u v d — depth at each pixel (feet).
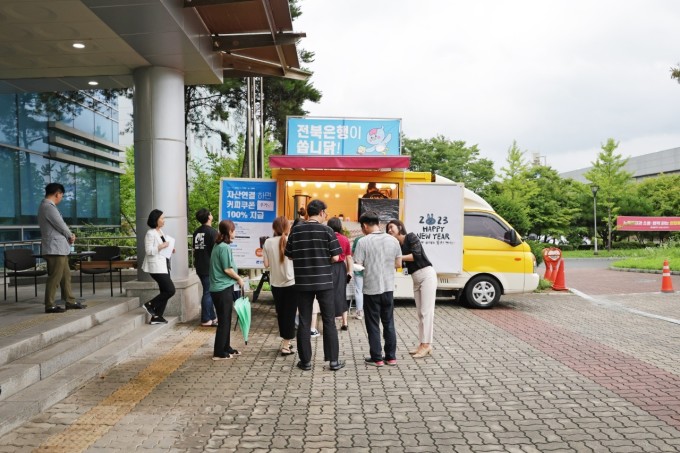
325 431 15.02
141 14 23.49
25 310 25.93
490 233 38.45
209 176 65.41
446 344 26.22
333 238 21.66
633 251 124.36
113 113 72.54
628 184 151.84
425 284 23.70
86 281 40.50
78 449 13.74
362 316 33.42
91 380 19.90
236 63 36.45
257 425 15.49
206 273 29.99
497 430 15.03
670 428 15.08
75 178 61.16
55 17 23.70
